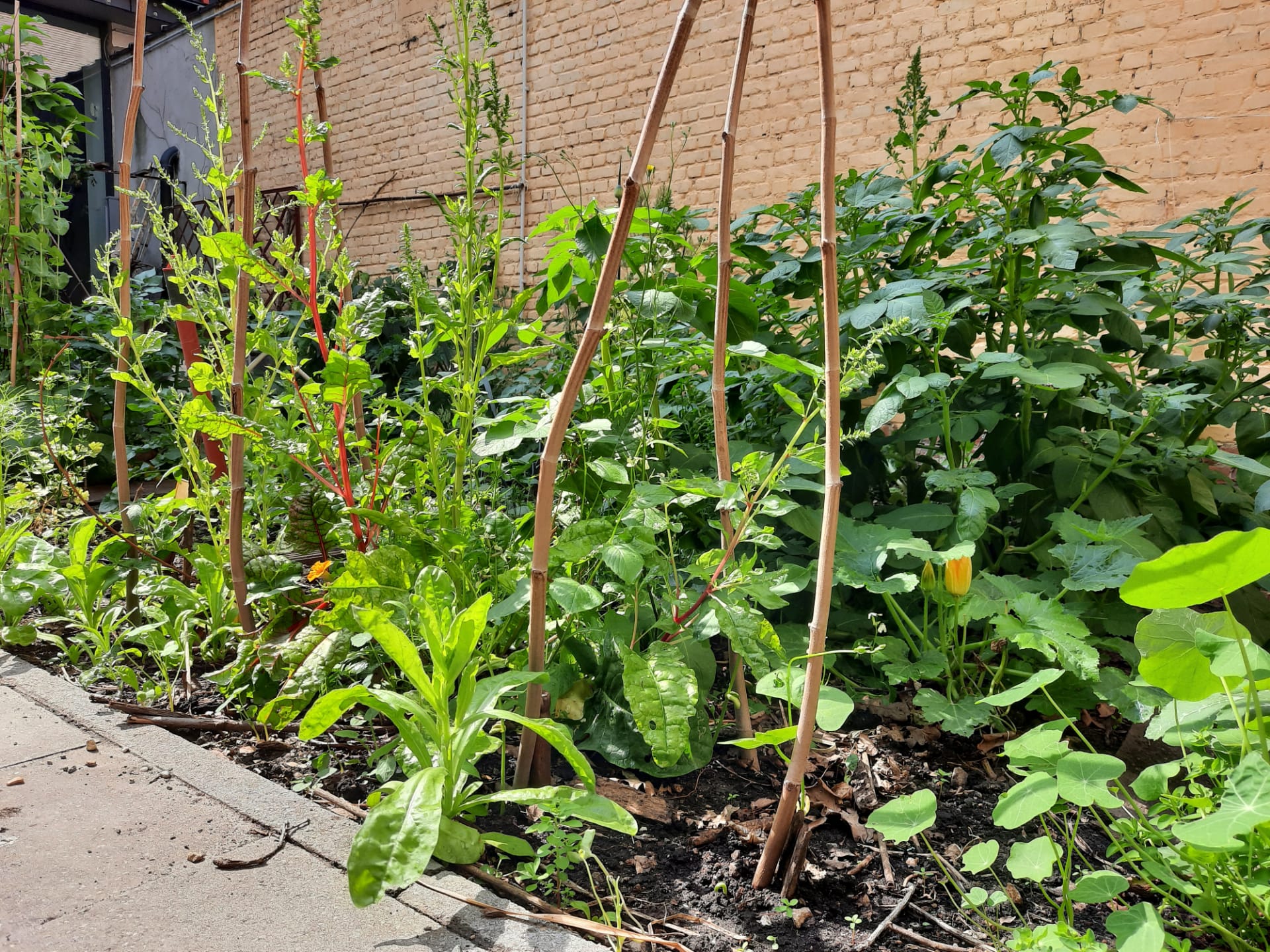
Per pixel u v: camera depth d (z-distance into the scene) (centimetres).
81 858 134
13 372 335
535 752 157
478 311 190
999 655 209
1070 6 506
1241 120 455
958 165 236
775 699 203
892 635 205
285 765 172
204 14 1061
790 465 189
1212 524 244
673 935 124
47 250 470
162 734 178
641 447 194
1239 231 270
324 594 202
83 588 219
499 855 141
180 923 119
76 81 1096
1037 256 236
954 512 221
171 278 216
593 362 223
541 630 147
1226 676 123
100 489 451
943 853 147
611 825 121
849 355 155
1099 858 145
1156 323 301
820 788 164
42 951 112
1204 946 122
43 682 204
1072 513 208
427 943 116
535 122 774
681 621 164
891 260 269
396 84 886
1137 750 185
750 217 274
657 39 690
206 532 289
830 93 120
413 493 209
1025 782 128
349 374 179
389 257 915
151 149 1161
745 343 164
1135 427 240
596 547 159
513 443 167
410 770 150
